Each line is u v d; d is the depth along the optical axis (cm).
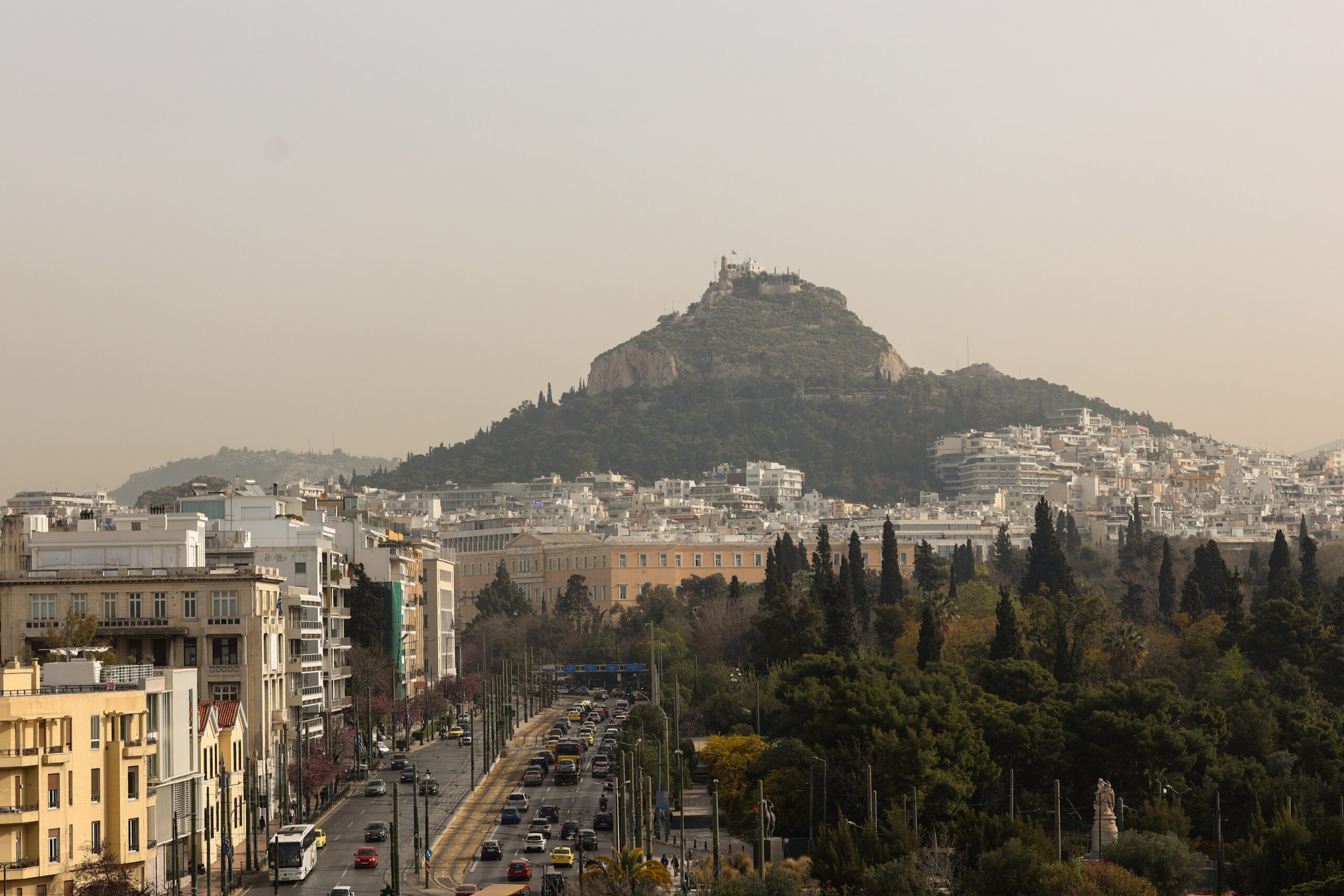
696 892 15225
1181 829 19400
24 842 14362
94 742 15288
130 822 15750
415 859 18275
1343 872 15500
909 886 15262
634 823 19875
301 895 16450
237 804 19575
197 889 16675
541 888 16962
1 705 14138
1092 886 15112
